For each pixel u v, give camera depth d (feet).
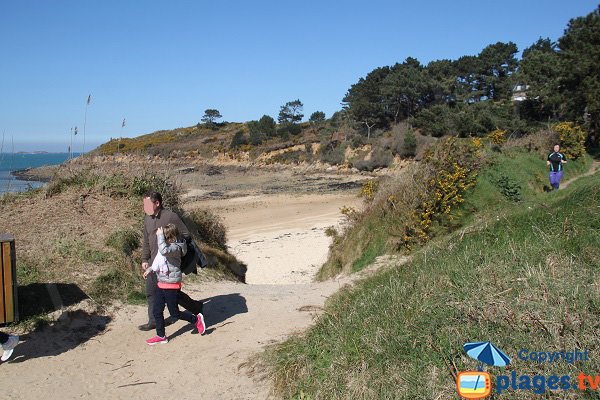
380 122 226.58
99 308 23.13
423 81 211.00
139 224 30.73
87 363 18.52
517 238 20.63
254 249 68.90
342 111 254.68
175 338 20.88
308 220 92.68
